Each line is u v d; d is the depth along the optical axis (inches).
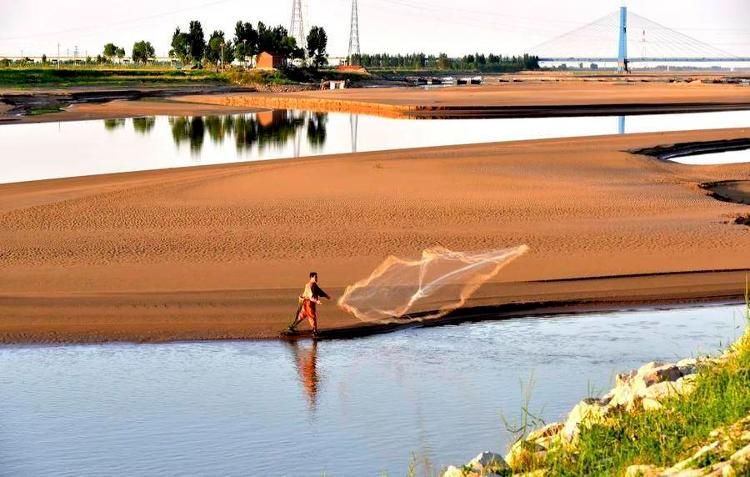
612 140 4084.6
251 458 951.0
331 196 2524.6
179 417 1072.2
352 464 929.5
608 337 1411.2
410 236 2039.9
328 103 7642.7
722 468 550.6
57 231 2062.0
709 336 1417.3
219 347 1360.7
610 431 710.5
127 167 3518.7
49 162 3681.1
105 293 1592.0
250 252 1883.6
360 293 1605.6
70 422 1058.7
